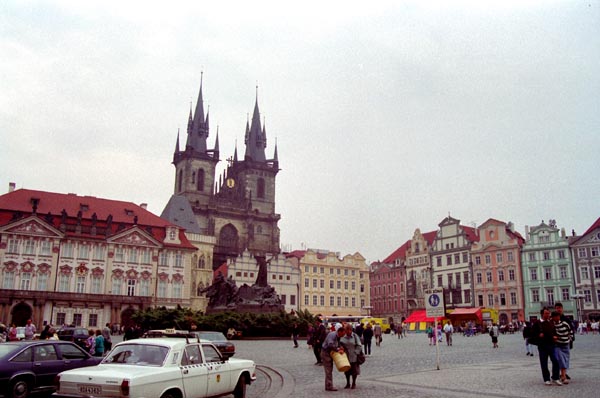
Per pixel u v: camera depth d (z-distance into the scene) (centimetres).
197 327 5544
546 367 1798
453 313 9638
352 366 1880
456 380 1970
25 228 9100
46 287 9112
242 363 1717
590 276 9812
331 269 13462
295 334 4441
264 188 17250
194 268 12125
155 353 1445
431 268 12400
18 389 1727
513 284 10738
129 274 9850
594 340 5203
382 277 14175
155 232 10412
